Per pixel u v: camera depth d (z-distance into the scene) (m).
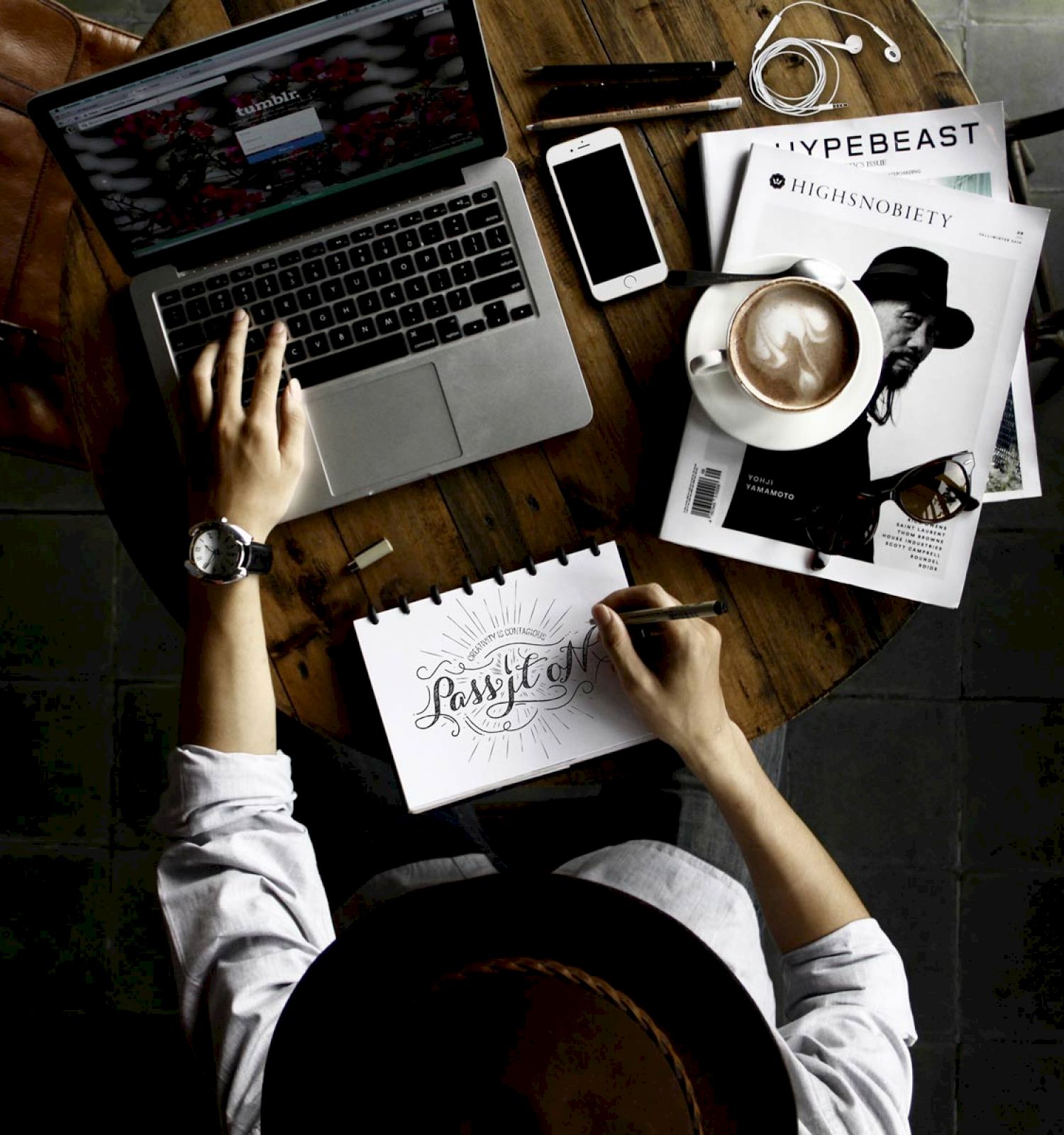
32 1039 1.50
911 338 0.85
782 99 0.89
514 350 0.85
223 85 0.73
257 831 0.78
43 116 0.73
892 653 1.50
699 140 0.88
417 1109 0.41
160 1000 1.49
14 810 1.51
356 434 0.85
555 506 0.87
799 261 0.82
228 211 0.82
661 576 0.87
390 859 1.08
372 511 0.87
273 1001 0.72
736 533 0.85
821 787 1.50
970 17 1.52
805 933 0.80
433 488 0.87
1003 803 1.49
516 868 1.07
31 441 1.12
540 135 0.89
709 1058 0.45
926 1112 1.47
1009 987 1.47
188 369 0.86
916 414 0.85
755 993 0.81
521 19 0.89
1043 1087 1.46
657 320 0.88
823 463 0.84
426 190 0.85
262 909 0.76
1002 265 0.85
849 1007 0.76
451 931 0.47
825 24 0.89
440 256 0.84
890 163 0.88
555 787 1.11
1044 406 1.49
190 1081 1.49
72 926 1.50
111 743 1.51
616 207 0.88
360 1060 0.44
